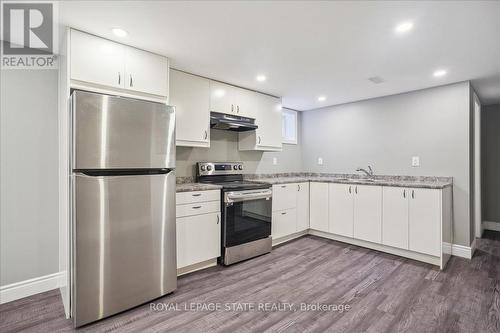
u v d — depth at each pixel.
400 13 1.77
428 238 2.88
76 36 1.97
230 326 1.82
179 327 1.81
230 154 3.80
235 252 2.94
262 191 3.25
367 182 3.42
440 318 1.91
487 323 1.84
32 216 2.29
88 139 1.80
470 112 3.21
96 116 1.84
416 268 2.81
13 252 2.20
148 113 2.09
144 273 2.08
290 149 4.79
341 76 3.05
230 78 3.13
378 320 1.89
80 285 1.79
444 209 2.88
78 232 1.78
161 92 2.45
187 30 2.01
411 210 3.01
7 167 2.17
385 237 3.22
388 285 2.43
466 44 2.22
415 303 2.11
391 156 3.81
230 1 1.65
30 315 1.96
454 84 3.26
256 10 1.75
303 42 2.21
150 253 2.11
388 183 3.21
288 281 2.51
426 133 3.48
